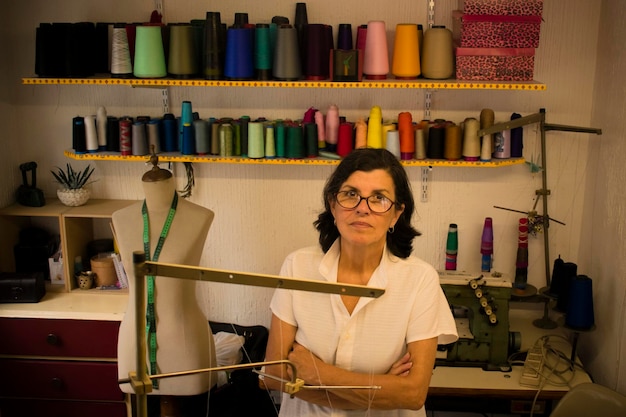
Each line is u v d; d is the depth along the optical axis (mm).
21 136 3479
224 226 3553
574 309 3072
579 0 3221
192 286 2766
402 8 3254
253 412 3275
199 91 3395
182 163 3473
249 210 3521
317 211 3322
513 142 3199
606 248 3148
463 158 3174
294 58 2980
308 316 1936
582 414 2445
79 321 3102
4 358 3188
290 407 2012
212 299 3664
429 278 1928
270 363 1460
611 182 3098
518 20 2938
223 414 3123
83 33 3029
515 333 3211
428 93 3320
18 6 3336
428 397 3135
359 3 3258
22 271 3379
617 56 3035
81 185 3373
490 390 2953
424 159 3170
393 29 3273
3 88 3332
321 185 3463
